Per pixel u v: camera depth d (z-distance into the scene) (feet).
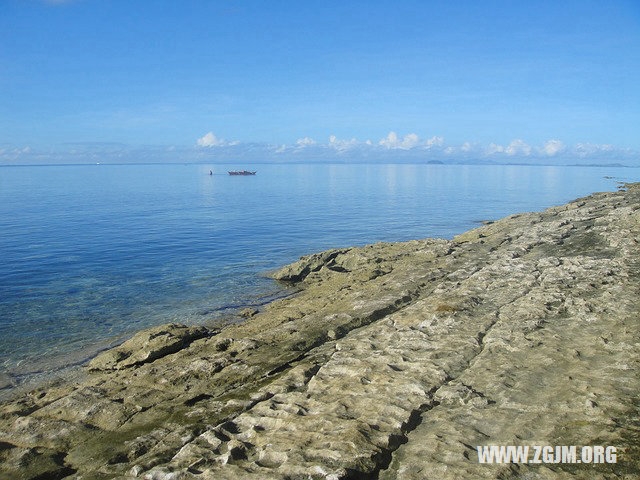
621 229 76.79
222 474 23.08
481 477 21.18
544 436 24.06
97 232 138.92
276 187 372.17
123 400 36.52
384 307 53.47
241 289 79.66
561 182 405.39
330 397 30.83
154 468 24.36
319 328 48.93
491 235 96.99
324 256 90.74
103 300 72.95
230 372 39.58
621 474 20.61
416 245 94.48
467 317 43.62
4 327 61.00
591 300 43.42
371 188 353.92
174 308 69.26
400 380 31.73
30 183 432.66
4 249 112.27
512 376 31.32
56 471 27.48
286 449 24.68
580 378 29.76
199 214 186.70
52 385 44.83
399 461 23.48
